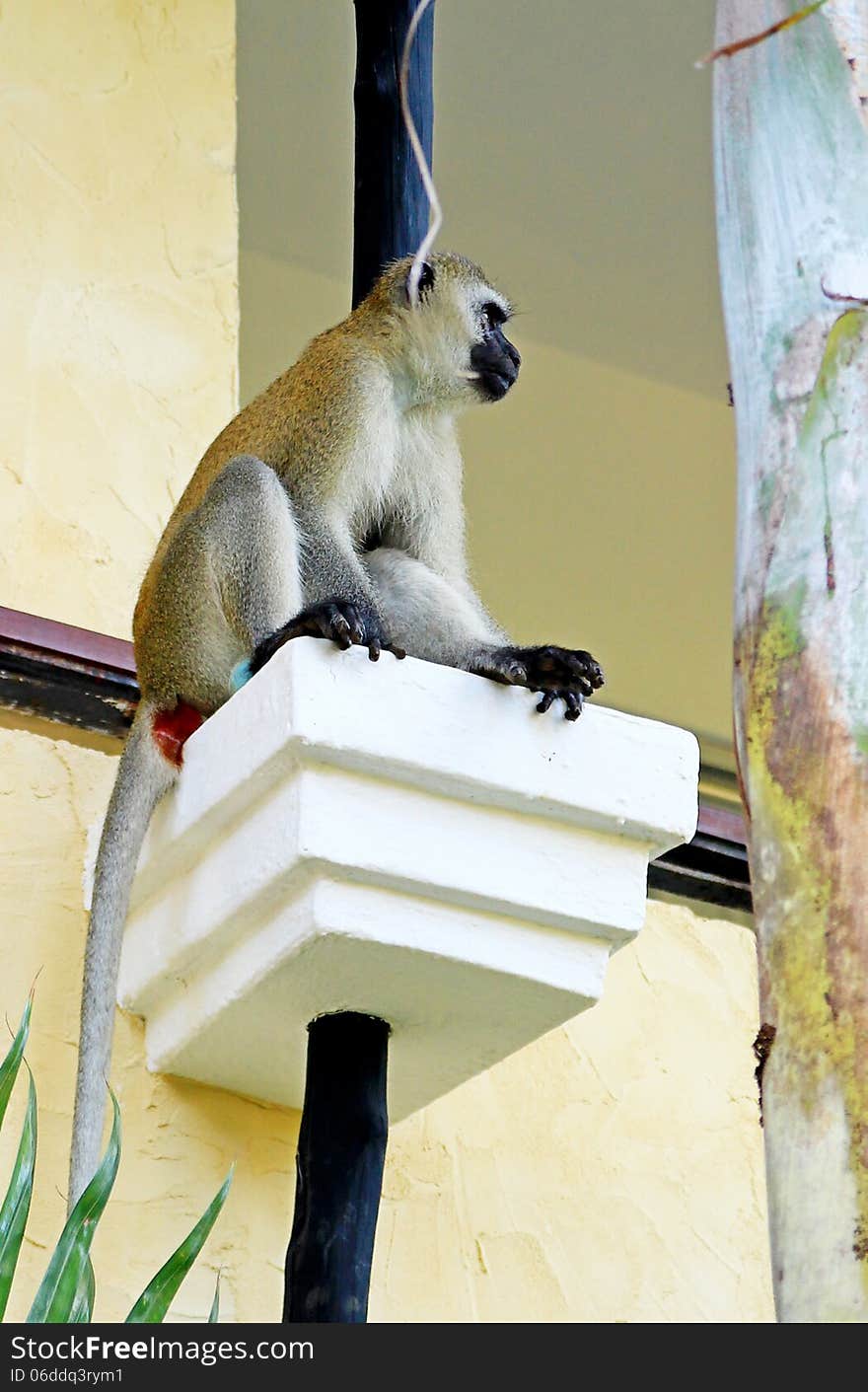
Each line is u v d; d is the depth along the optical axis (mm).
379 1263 10008
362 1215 7965
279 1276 9406
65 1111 9445
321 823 7902
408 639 9312
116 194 12539
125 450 11750
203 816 8492
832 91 7035
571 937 8312
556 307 15500
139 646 9445
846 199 6906
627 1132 11125
